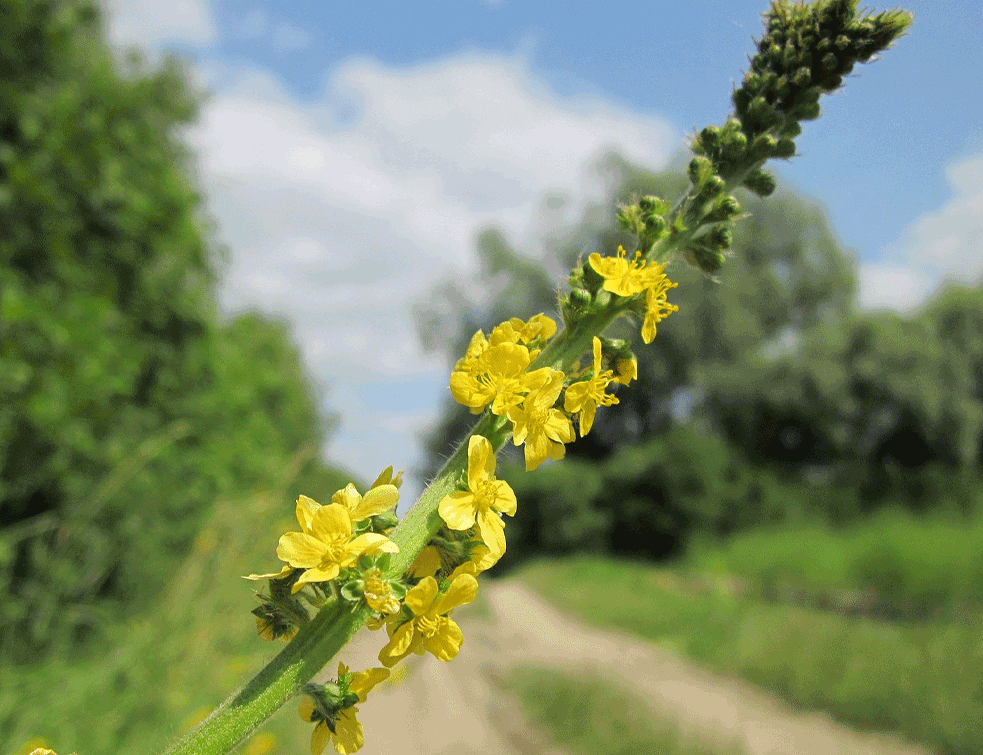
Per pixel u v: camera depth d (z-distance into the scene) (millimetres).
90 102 6141
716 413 33562
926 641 9062
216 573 5656
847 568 15156
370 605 1047
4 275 5082
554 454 1176
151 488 6375
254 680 1066
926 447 28500
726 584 18109
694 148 1587
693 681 9430
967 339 29562
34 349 5227
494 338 1255
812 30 1556
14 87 5324
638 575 22500
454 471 1174
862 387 29078
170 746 1051
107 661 4504
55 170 5762
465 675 9875
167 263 7246
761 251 39062
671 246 1424
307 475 7949
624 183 30172
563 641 13180
